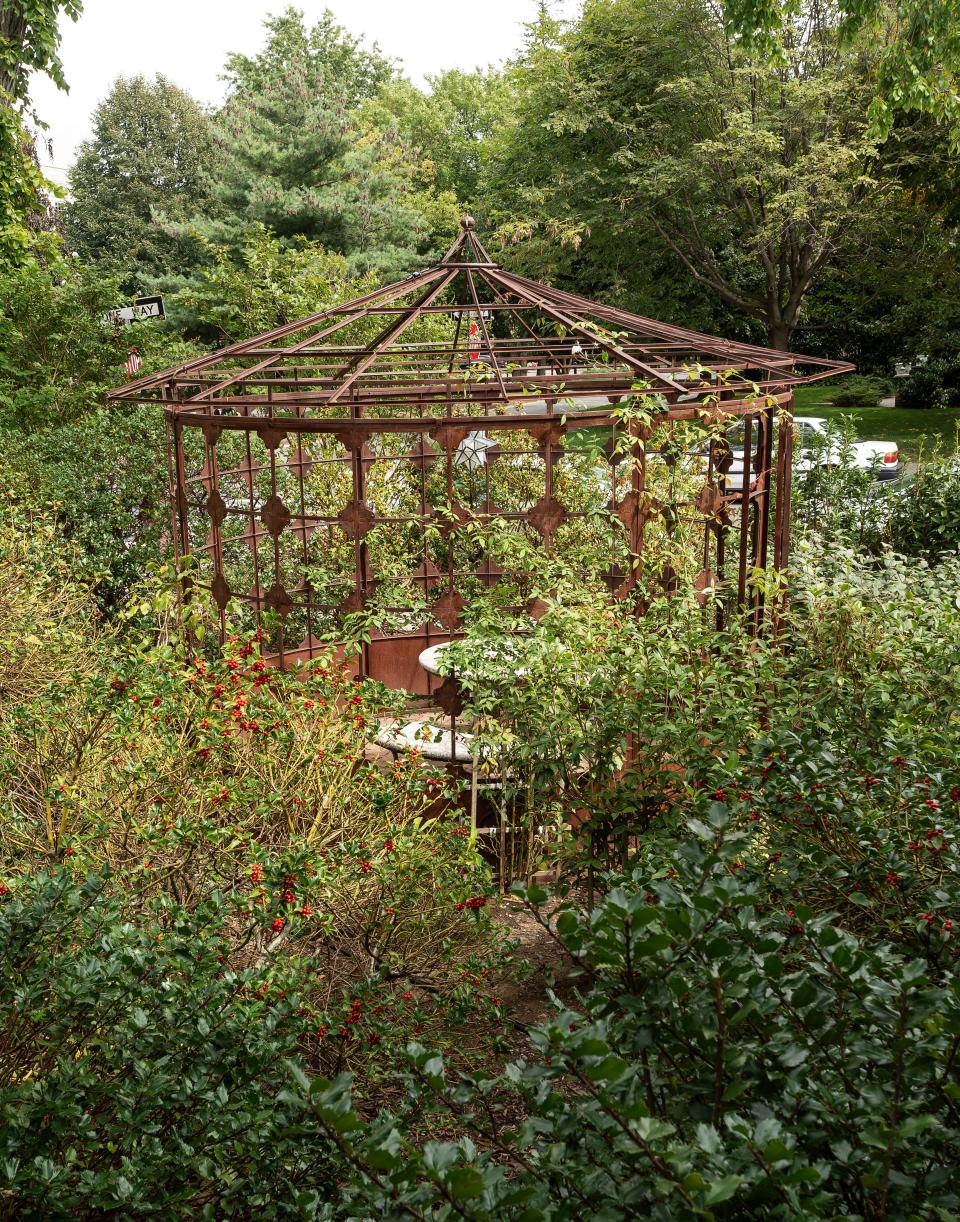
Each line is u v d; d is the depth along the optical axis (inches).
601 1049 57.9
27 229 532.7
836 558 262.8
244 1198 89.9
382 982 127.6
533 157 859.4
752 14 502.6
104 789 149.7
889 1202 58.9
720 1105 63.2
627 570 201.8
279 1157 88.0
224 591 227.6
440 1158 56.6
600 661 157.9
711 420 212.8
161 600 201.0
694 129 761.0
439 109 1589.6
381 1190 59.9
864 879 106.9
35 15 440.1
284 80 928.3
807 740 116.7
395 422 198.5
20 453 358.9
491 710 175.8
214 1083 90.9
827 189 689.0
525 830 179.9
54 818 153.4
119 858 144.7
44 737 159.3
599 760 152.6
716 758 138.8
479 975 137.5
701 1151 57.1
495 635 173.9
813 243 735.1
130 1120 81.7
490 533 200.1
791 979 65.6
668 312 852.6
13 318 476.4
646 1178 57.9
